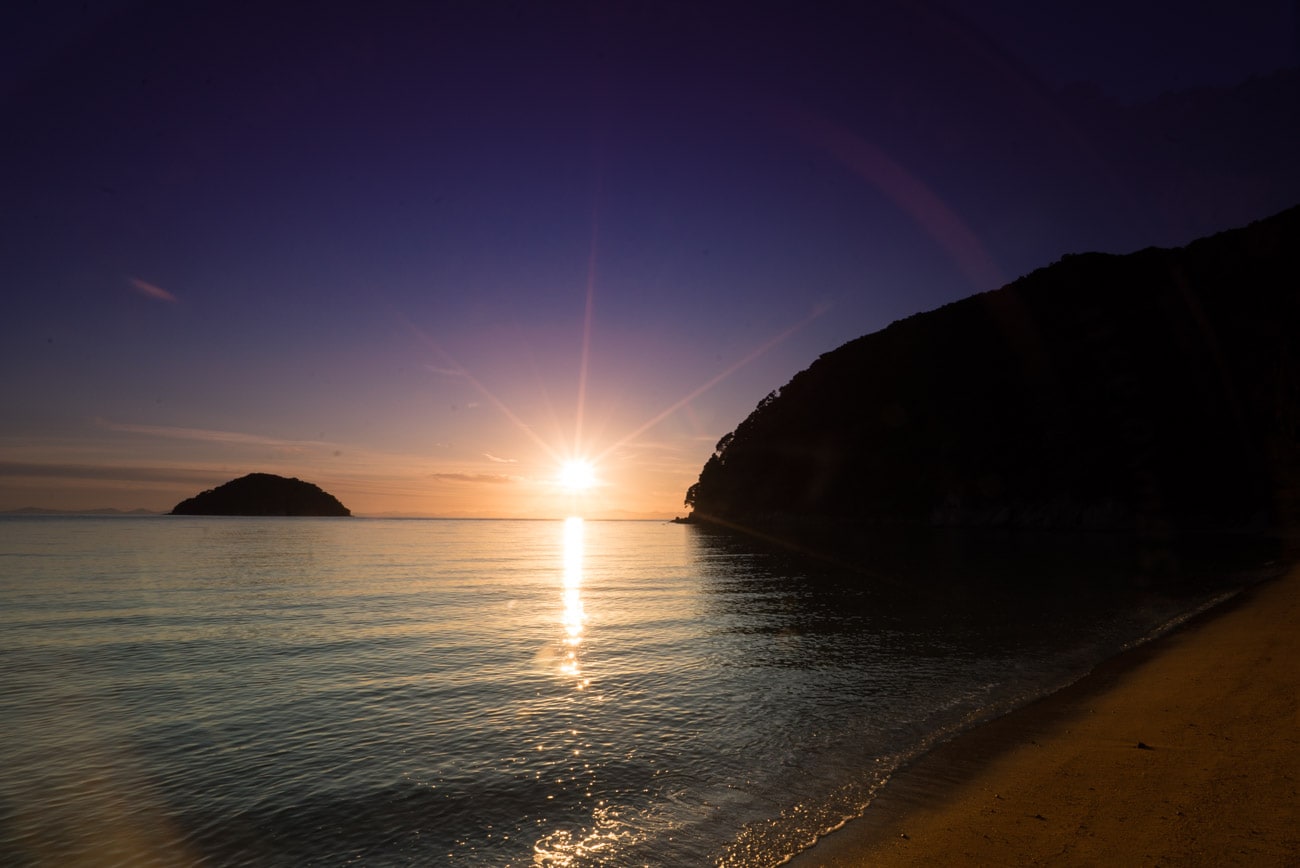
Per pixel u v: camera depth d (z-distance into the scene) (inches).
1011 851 226.8
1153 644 600.1
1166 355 3284.9
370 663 633.0
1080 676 504.4
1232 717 358.3
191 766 369.1
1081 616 808.9
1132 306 3592.5
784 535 3742.6
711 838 263.4
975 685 499.2
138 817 305.0
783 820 275.9
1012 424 3629.4
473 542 3575.3
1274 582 983.0
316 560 2041.1
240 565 1817.2
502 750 384.5
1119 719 377.7
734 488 5398.6
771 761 352.5
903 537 3073.3
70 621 890.7
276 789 334.3
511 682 553.0
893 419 4311.0
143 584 1344.7
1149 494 2950.3
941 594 1105.4
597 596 1167.0
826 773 330.0
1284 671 447.8
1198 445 2957.7
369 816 300.7
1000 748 347.6
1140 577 1217.4
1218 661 499.8
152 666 625.0
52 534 3848.4
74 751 396.2
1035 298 4106.8
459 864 255.4
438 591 1244.5
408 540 3700.8
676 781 329.1
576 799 311.6
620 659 642.8
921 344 4606.3
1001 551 2063.2
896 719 421.1
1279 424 2731.3
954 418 3932.1
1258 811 238.7
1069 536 2753.4
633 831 274.4
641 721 437.1
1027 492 3366.1
